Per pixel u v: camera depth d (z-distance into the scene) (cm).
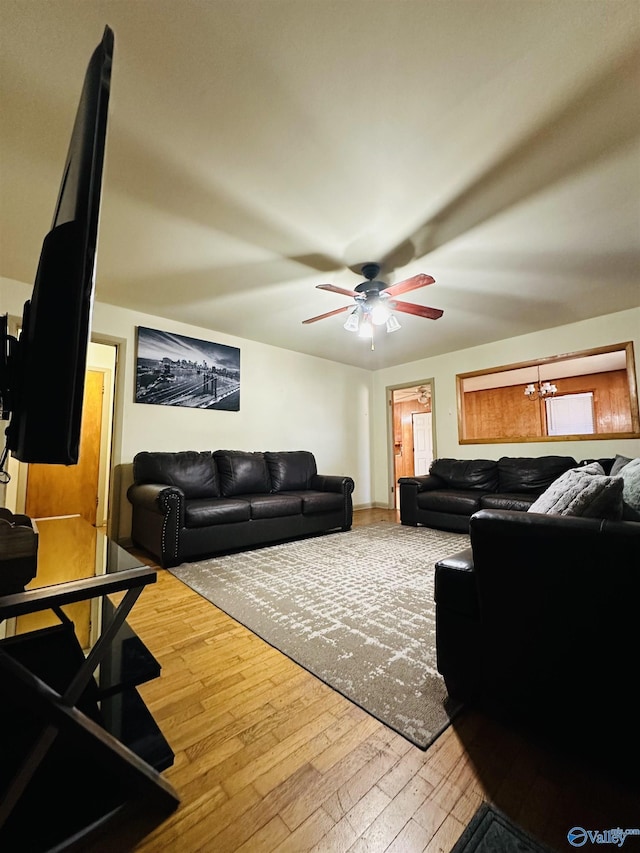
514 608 109
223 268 270
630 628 90
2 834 74
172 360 377
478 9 112
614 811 84
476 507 377
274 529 343
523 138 158
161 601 210
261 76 131
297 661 147
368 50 123
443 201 198
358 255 252
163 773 95
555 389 688
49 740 73
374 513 542
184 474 343
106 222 215
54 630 127
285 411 488
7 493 286
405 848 77
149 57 125
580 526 99
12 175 178
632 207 204
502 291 317
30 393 74
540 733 106
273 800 87
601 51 124
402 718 115
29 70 129
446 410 518
